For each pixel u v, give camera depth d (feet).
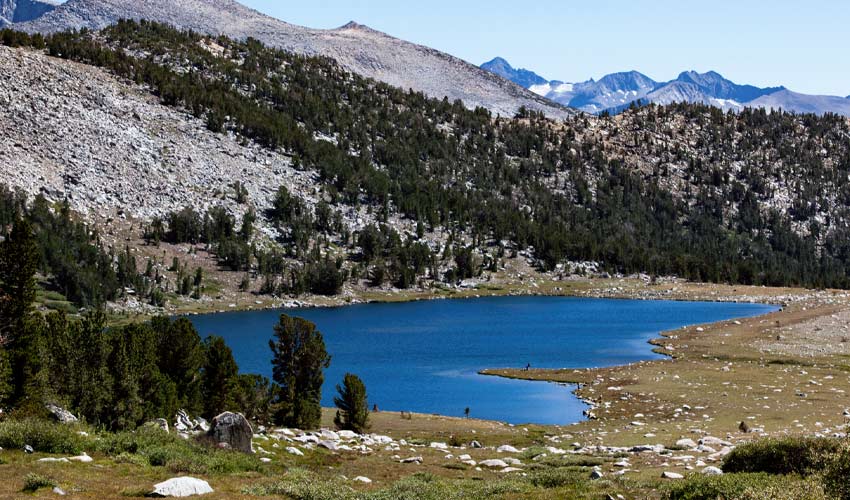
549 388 303.48
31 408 127.03
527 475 116.37
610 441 179.11
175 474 97.81
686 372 301.22
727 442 158.61
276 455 129.08
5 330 146.51
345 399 196.44
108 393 144.36
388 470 128.77
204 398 181.68
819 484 77.97
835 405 213.46
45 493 78.13
